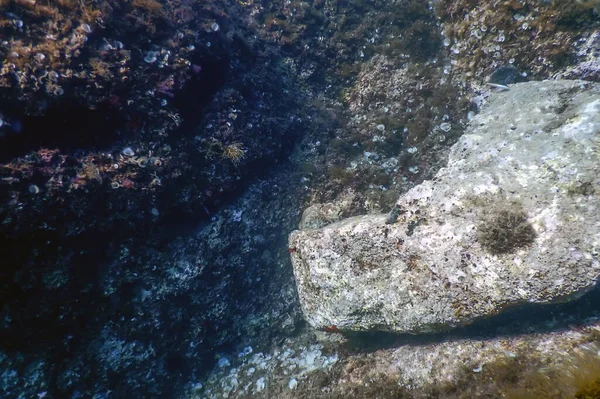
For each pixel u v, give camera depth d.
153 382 1.86
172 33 1.80
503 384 1.31
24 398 1.56
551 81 1.68
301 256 1.73
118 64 1.62
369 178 2.16
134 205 1.68
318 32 2.48
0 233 1.42
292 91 2.36
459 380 1.39
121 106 1.63
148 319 1.81
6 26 1.45
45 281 1.55
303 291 1.71
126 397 1.80
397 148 2.21
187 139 1.83
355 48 2.43
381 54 2.35
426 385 1.44
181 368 1.95
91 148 1.61
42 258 1.53
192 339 1.94
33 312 1.55
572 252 1.29
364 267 1.58
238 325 2.04
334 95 2.45
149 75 1.70
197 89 1.89
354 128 2.32
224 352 2.05
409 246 1.53
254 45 2.25
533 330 1.44
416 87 2.20
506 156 1.56
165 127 1.73
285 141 2.24
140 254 1.76
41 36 1.50
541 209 1.39
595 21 1.70
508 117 1.69
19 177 1.44
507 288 1.35
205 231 1.94
